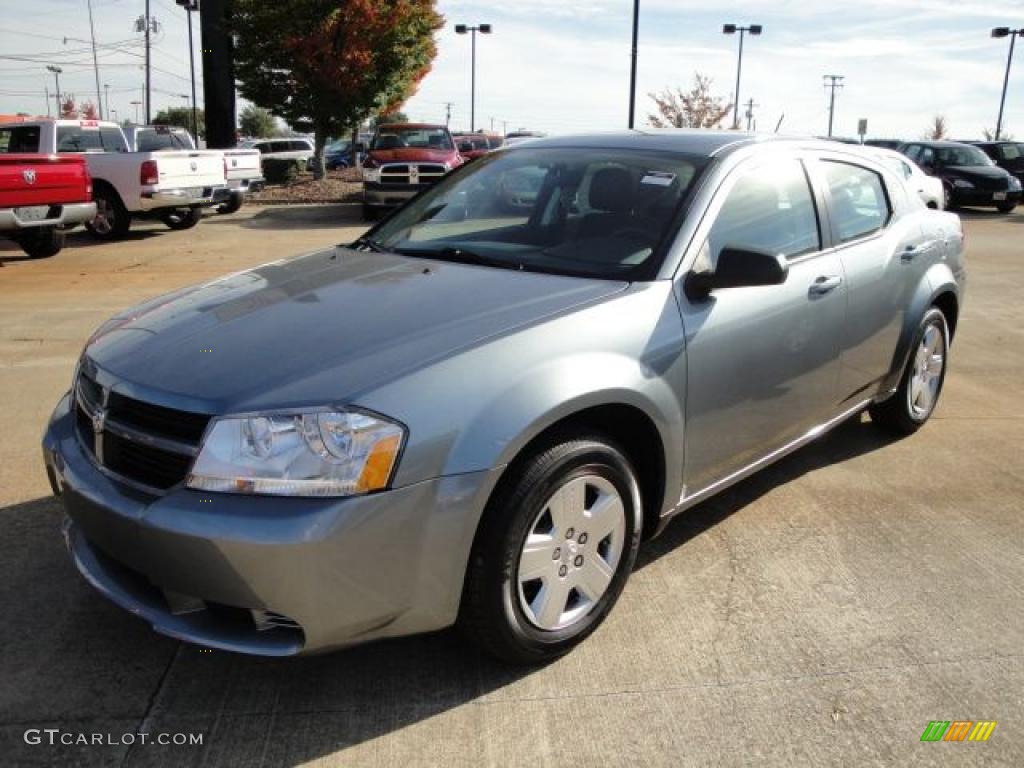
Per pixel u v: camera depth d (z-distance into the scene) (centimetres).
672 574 358
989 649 309
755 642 312
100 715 269
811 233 401
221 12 2333
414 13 2455
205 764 250
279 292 331
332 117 2538
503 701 279
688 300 327
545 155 413
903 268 459
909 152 2366
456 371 262
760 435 371
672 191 355
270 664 296
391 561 249
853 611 332
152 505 250
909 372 489
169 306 337
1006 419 550
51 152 1470
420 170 1802
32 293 935
